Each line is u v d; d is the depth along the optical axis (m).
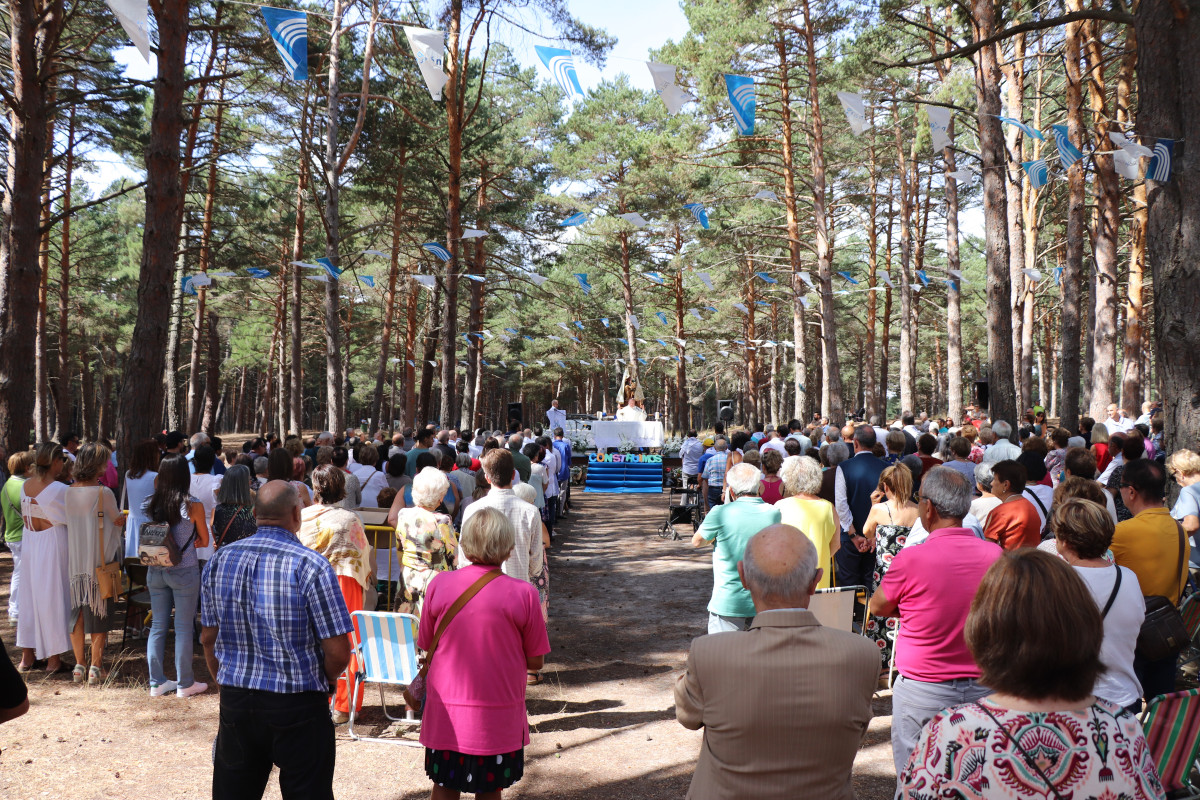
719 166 23.75
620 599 9.80
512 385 59.97
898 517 5.56
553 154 30.66
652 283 38.19
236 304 34.69
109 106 18.80
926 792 1.72
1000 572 1.75
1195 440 6.03
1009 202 22.92
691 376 57.66
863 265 39.91
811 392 52.91
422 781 4.73
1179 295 6.09
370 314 41.62
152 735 5.38
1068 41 16.09
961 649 3.31
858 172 31.20
